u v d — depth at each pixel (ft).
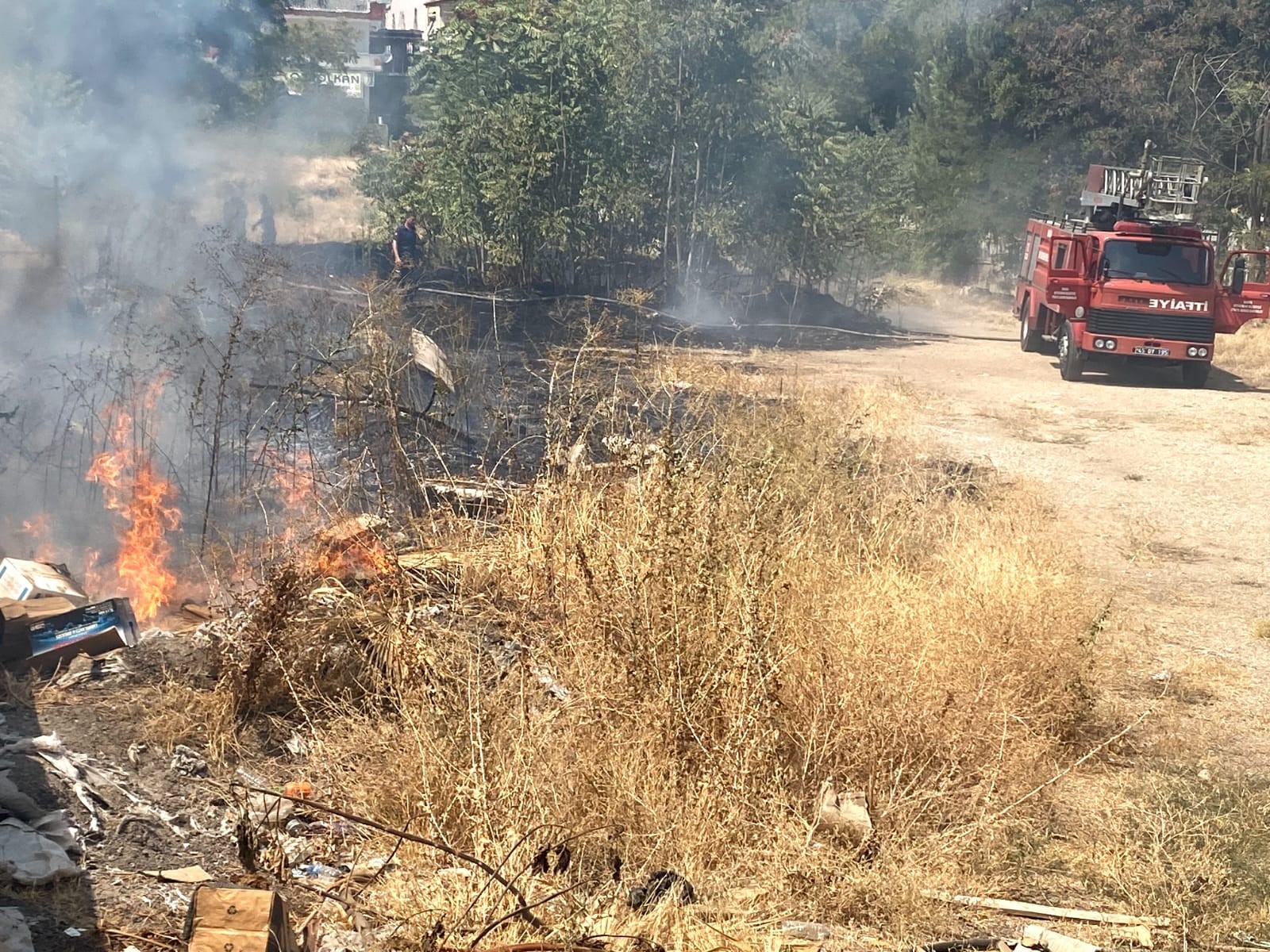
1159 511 42.29
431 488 29.99
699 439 30.81
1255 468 49.19
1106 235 69.05
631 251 81.71
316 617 20.62
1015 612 23.93
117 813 15.15
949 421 55.36
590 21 79.20
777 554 22.26
